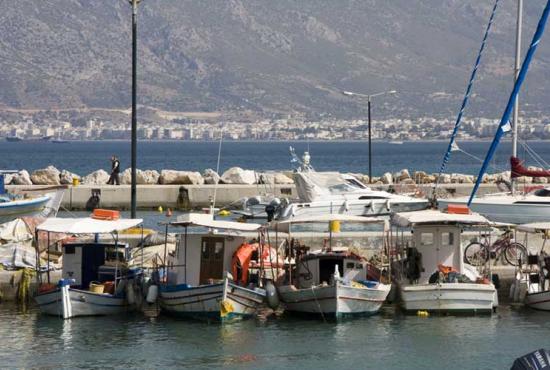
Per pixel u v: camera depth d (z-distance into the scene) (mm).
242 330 70750
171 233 91000
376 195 115062
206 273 75312
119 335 69688
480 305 74188
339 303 72000
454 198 114250
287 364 63375
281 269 78062
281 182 155000
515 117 116750
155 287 74250
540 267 78000
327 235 87812
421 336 69062
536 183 151875
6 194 113688
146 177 153250
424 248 76688
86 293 74188
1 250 83438
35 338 69000
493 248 84250
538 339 68188
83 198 141250
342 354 65188
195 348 66625
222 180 154250
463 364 63062
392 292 76938
